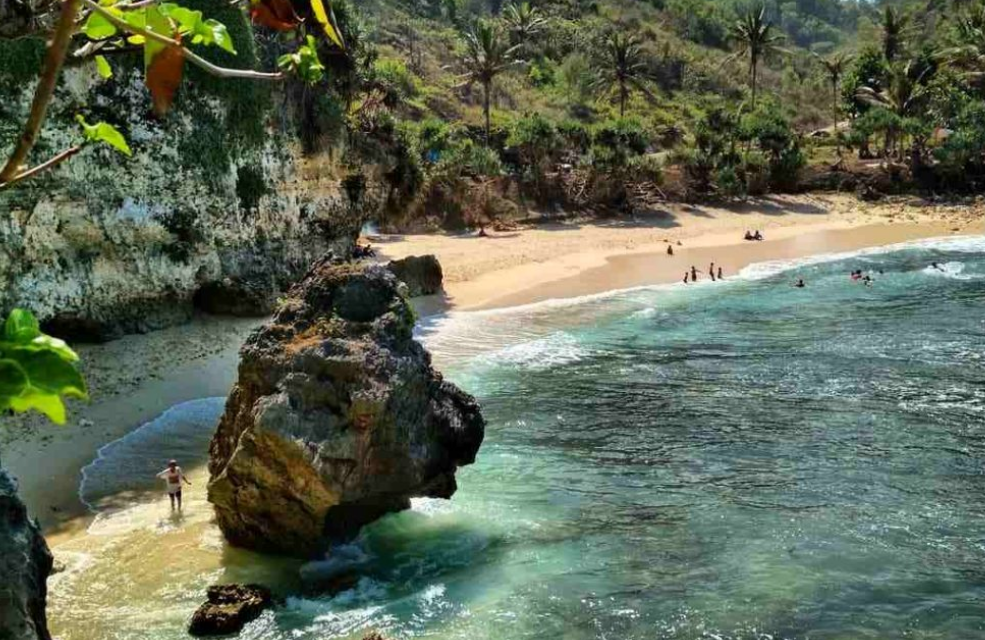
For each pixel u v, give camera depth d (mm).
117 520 21594
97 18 3482
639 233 72875
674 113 113375
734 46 143875
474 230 71625
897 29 112312
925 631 16828
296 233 44500
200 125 38156
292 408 18266
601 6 143750
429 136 77062
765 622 17219
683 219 80000
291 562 19453
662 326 43031
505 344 39500
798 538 20672
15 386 2547
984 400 30406
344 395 18500
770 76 142000
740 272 58719
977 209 83250
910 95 97250
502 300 48844
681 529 21312
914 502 22500
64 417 2621
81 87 33031
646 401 31219
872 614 17438
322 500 18359
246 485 18859
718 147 88500
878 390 31875
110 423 28031
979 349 37312
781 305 47906
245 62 40031
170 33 3498
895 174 90688
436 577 19031
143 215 35781
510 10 121875
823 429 28000
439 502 22703
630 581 18859
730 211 83812
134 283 35688
